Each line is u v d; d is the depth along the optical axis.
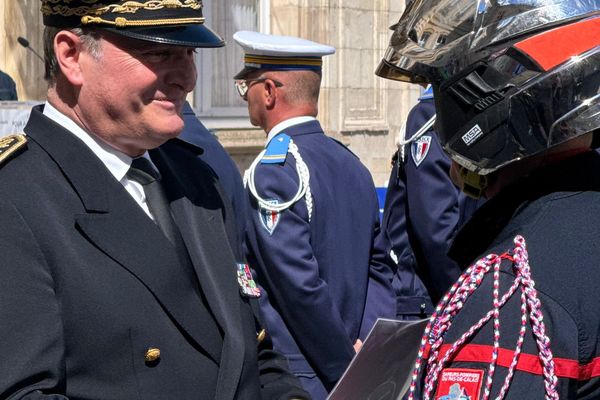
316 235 3.20
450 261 3.65
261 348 2.25
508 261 1.61
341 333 3.15
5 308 1.78
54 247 1.84
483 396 1.54
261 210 3.18
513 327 1.55
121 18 1.92
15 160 1.91
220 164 2.87
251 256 3.22
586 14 1.68
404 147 3.79
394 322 1.97
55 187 1.90
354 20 8.07
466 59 1.71
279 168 3.22
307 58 3.38
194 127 2.89
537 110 1.64
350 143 8.17
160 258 1.94
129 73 1.94
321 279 3.19
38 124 1.96
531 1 1.69
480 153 1.71
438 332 1.63
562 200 1.65
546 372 1.51
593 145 1.87
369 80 8.24
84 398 1.84
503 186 1.75
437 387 1.60
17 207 1.84
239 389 2.00
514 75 1.66
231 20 7.32
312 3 7.80
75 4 1.94
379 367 2.06
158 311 1.92
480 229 1.74
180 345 1.95
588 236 1.61
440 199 3.65
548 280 1.56
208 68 7.17
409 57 1.79
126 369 1.87
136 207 1.96
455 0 1.76
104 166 1.96
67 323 1.83
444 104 1.75
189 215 2.09
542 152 1.71
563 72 1.63
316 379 3.17
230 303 2.04
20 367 1.75
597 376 1.56
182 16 1.96
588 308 1.55
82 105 1.98
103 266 1.89
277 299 3.18
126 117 1.97
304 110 3.38
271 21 7.63
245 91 3.44
